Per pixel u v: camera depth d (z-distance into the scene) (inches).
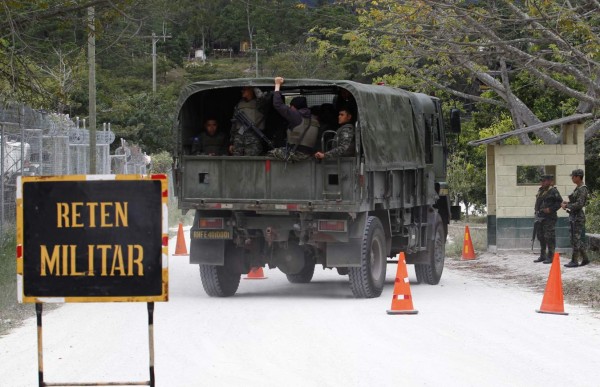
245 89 1101.7
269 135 1152.8
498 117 2618.1
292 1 4532.5
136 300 491.5
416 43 1589.6
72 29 1312.7
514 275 1393.9
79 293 493.4
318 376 644.7
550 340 797.2
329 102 1182.3
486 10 1395.2
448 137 2748.5
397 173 1158.3
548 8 1369.3
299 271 1151.0
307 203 1045.8
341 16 2640.3
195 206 1082.7
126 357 717.9
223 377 641.6
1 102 1429.6
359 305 1029.8
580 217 1362.0
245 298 1112.8
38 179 494.0
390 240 1157.1
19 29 1255.5
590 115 1606.8
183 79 5236.2
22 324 893.8
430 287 1245.1
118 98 3912.4
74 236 493.4
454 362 697.0
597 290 1139.9
